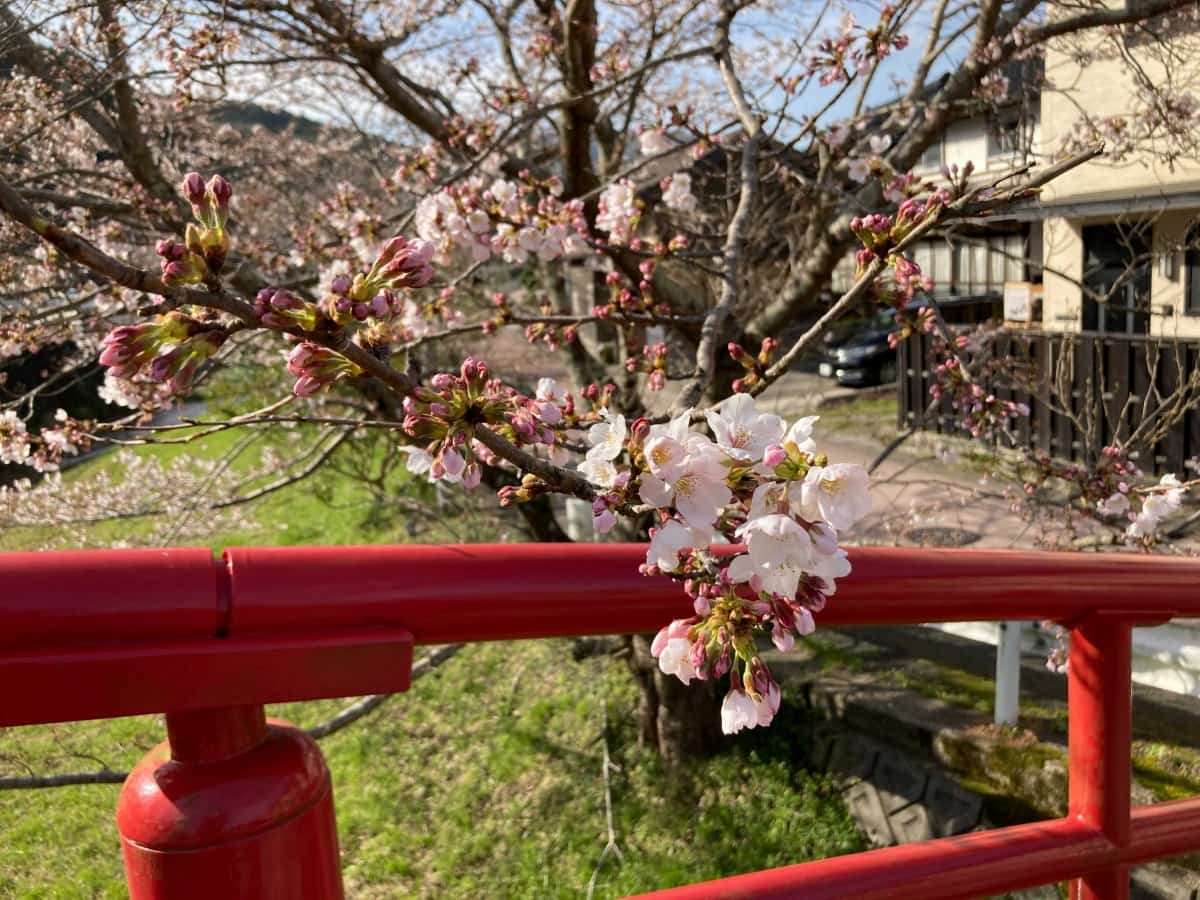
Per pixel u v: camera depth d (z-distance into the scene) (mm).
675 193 4145
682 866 4852
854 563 894
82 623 575
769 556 717
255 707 625
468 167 3572
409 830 5418
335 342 764
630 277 4387
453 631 701
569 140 4828
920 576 909
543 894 4840
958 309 11820
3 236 4211
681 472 757
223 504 4645
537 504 5262
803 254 4934
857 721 4988
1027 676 4988
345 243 4480
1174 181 7852
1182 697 4418
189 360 722
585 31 4566
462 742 6105
